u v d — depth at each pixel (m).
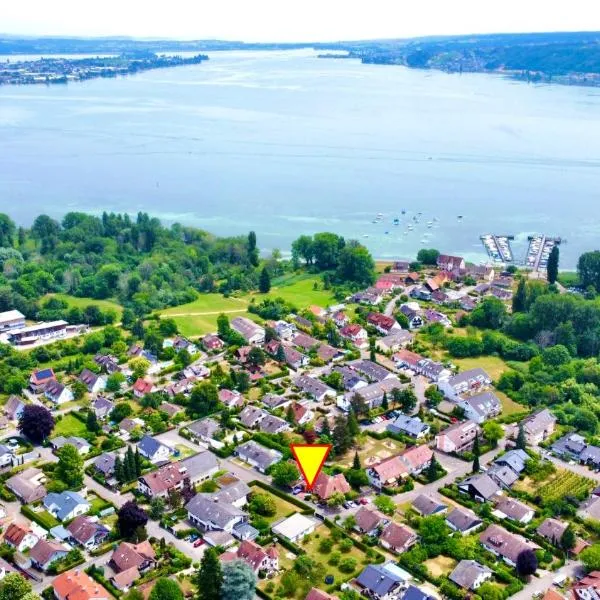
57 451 193.62
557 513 171.12
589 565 149.62
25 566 152.12
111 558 152.12
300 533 161.38
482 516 169.38
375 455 195.88
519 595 143.50
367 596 143.00
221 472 187.12
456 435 198.50
